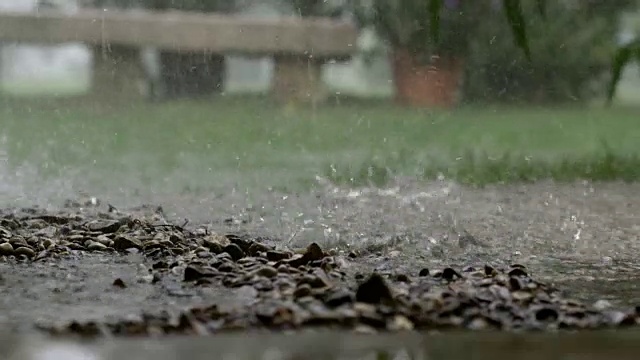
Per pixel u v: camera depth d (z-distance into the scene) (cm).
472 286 492
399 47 1013
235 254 605
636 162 898
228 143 920
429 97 1009
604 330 407
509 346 374
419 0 990
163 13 1021
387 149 916
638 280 567
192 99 996
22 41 997
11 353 352
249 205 800
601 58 1011
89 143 912
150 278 530
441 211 793
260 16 1040
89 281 524
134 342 369
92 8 1013
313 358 350
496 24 983
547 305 449
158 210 791
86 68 1002
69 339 374
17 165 870
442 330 399
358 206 798
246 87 1020
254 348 362
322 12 1035
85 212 785
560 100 1012
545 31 999
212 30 1026
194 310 418
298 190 827
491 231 753
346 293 440
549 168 884
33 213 782
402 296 446
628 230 771
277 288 477
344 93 1023
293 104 1016
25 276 539
